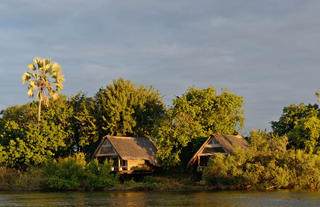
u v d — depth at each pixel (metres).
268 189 41.28
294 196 34.84
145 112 66.88
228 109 58.66
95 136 63.69
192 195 37.62
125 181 50.22
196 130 53.22
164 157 52.59
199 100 57.09
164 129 52.53
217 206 29.12
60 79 66.69
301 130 48.75
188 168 54.31
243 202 31.08
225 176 42.16
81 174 47.50
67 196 38.72
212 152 50.62
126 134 65.50
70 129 63.75
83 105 67.38
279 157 41.94
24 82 64.06
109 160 55.41
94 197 37.41
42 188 47.12
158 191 44.06
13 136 57.69
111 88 67.81
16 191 45.66
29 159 54.62
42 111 66.69
